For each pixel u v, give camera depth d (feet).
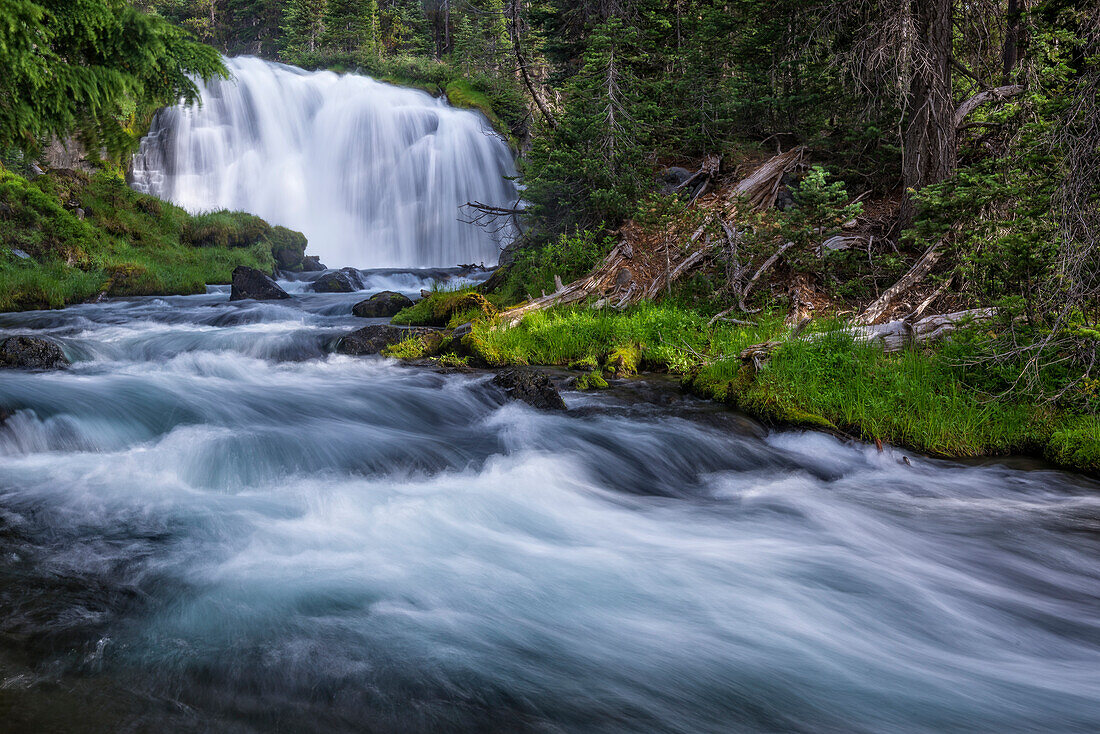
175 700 10.27
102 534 16.39
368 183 107.24
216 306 58.34
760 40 54.95
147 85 32.14
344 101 111.24
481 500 20.31
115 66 30.17
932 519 20.06
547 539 17.94
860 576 16.43
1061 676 12.71
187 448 22.44
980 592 15.96
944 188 36.42
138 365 35.37
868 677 12.38
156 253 75.25
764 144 59.62
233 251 81.82
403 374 34.91
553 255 50.57
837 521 19.86
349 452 23.49
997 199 33.86
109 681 10.62
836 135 52.80
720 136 59.00
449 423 28.19
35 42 26.43
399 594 14.32
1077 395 25.84
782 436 26.96
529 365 37.11
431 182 107.86
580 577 15.74
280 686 10.85
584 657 12.44
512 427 26.99
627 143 52.65
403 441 25.05
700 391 31.27
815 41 48.49
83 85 28.73
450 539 17.53
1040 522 19.81
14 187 66.39
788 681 12.12
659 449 25.13
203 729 9.62
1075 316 25.80
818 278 41.83
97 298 62.85
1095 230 25.12
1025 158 27.53
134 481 19.98
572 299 43.98
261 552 15.96
